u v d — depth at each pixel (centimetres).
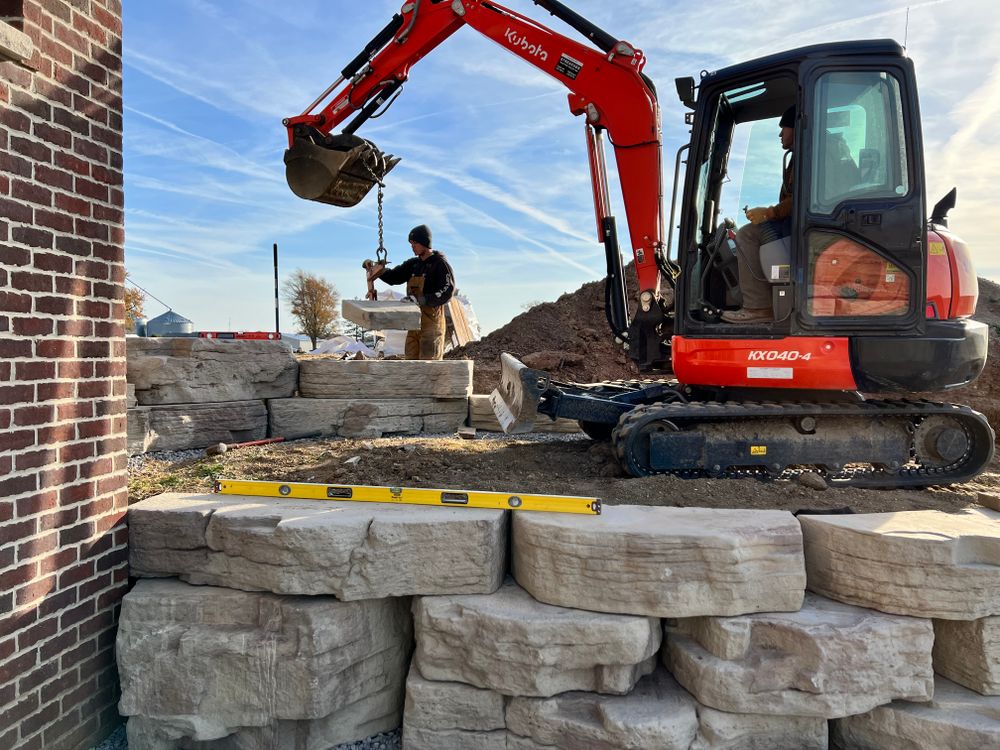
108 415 346
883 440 467
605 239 659
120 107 352
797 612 317
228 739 345
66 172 315
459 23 677
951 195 498
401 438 693
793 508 398
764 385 461
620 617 316
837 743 331
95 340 336
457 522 334
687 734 307
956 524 328
